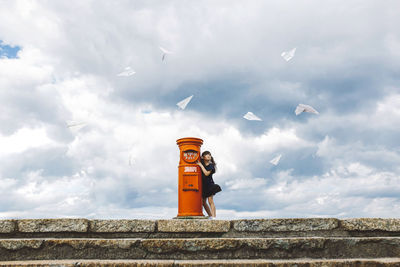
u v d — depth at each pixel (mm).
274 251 4613
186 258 4609
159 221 5336
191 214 6637
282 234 5184
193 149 6934
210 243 4652
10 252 4594
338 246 4633
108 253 4652
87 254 4645
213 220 5293
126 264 3992
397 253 4605
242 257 4613
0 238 5125
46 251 4629
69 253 4645
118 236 5293
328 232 5145
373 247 4645
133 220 5324
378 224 5082
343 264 4004
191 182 6789
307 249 4605
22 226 5168
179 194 6848
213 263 4004
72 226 5203
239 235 5254
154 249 4652
